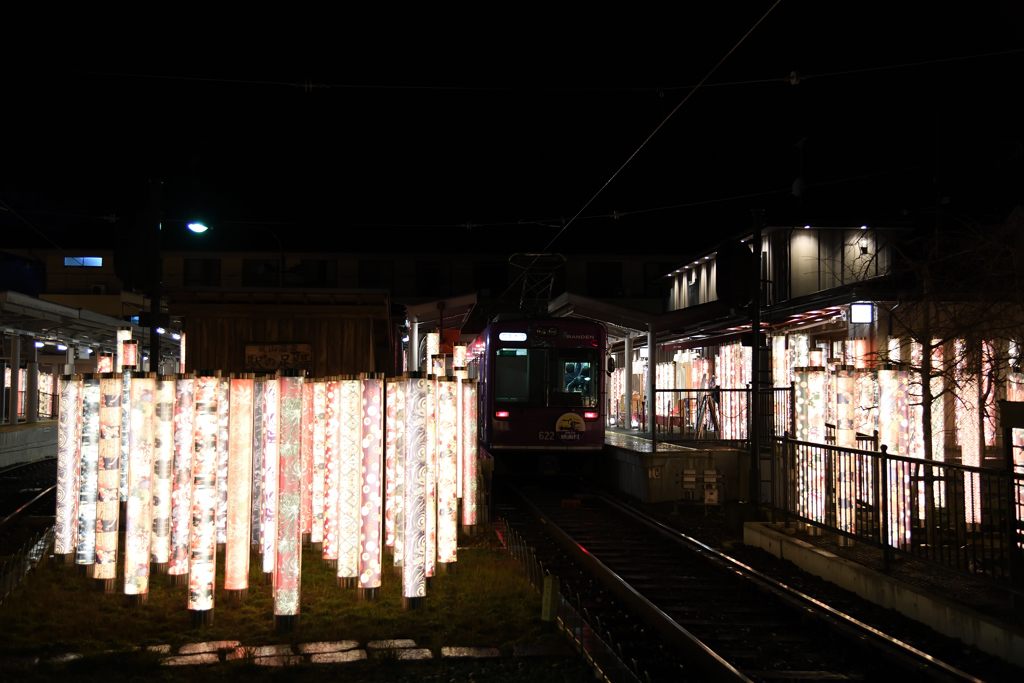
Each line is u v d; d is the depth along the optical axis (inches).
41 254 1662.2
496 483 777.6
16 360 999.6
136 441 281.0
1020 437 439.8
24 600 293.4
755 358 480.4
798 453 430.6
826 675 244.8
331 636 260.8
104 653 242.8
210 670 232.1
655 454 599.8
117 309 1651.1
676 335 892.6
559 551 444.5
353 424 297.1
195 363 466.9
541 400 713.0
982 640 255.6
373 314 473.4
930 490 320.5
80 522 313.9
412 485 283.9
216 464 275.0
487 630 270.7
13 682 221.0
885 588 311.9
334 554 316.2
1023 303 400.8
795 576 368.8
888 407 406.6
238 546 281.6
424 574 285.1
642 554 432.8
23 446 927.7
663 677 249.0
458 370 601.0
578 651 249.8
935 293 438.6
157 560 285.7
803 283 943.0
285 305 472.7
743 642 280.1
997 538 371.9
